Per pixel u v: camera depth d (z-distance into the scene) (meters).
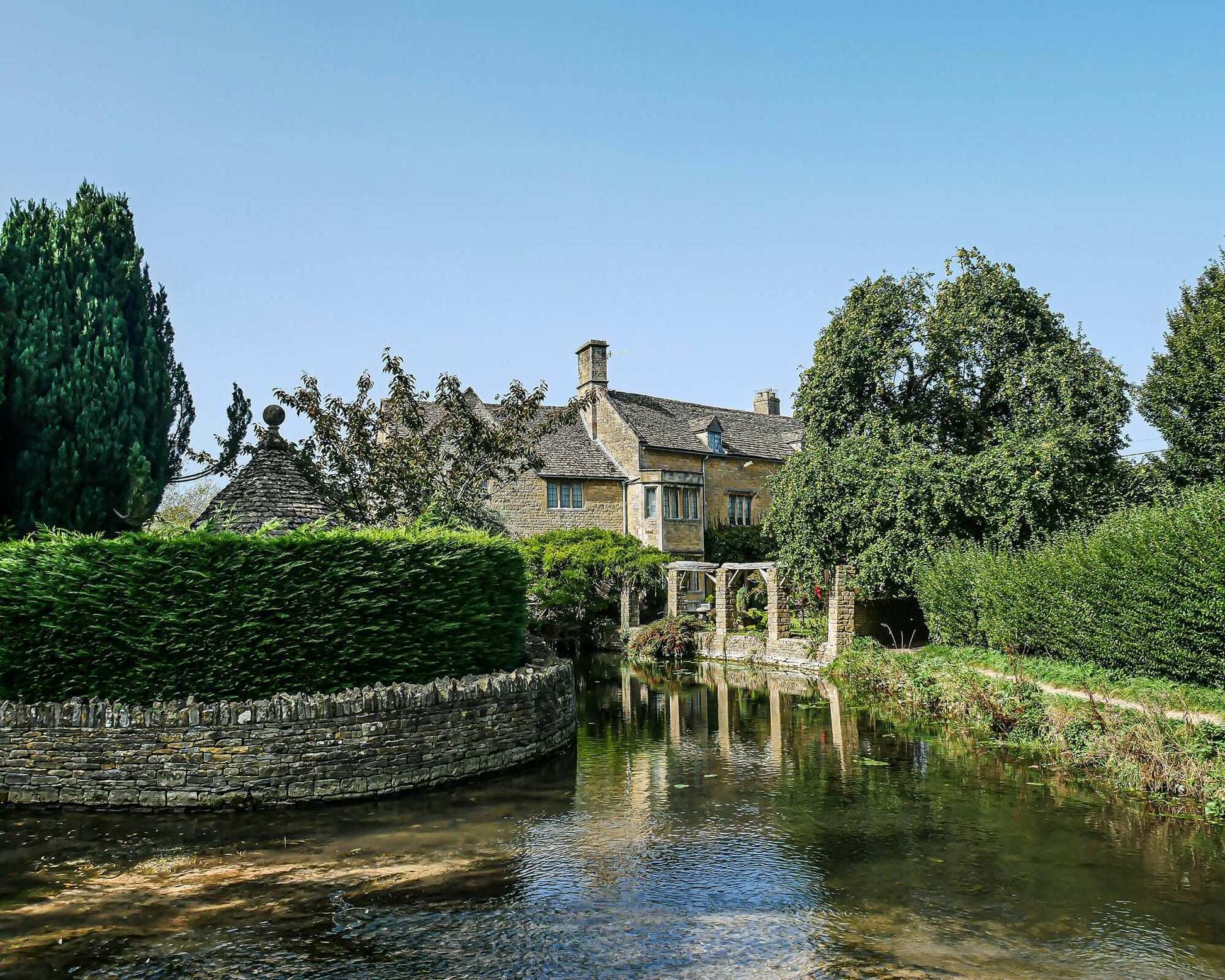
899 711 17.73
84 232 16.50
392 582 11.63
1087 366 24.55
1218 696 11.52
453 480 22.25
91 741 10.14
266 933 6.65
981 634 19.72
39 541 11.92
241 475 15.27
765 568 28.78
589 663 28.66
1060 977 5.85
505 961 6.17
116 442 15.86
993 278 25.98
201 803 10.08
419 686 11.50
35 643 10.52
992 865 8.18
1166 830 9.27
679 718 17.23
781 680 23.66
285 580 10.94
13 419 15.18
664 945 6.42
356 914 7.03
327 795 10.48
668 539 38.12
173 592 10.55
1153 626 12.94
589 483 38.28
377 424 21.72
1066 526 22.02
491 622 13.11
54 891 7.52
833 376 26.94
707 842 8.99
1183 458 24.69
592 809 10.27
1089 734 12.28
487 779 11.87
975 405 26.55
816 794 11.00
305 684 10.95
